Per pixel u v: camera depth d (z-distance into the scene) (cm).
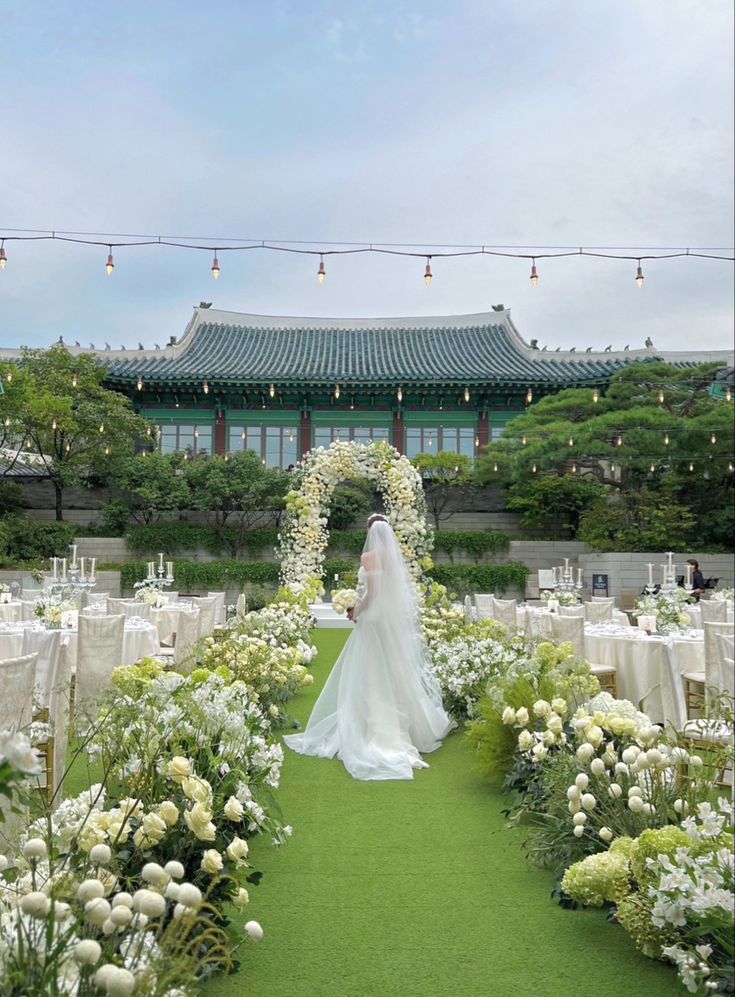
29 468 2183
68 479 2084
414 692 605
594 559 2102
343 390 2473
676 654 666
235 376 2416
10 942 196
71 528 2125
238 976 281
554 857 361
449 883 364
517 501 2262
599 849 342
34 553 2027
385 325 3002
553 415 2097
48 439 2159
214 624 984
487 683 599
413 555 1429
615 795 334
